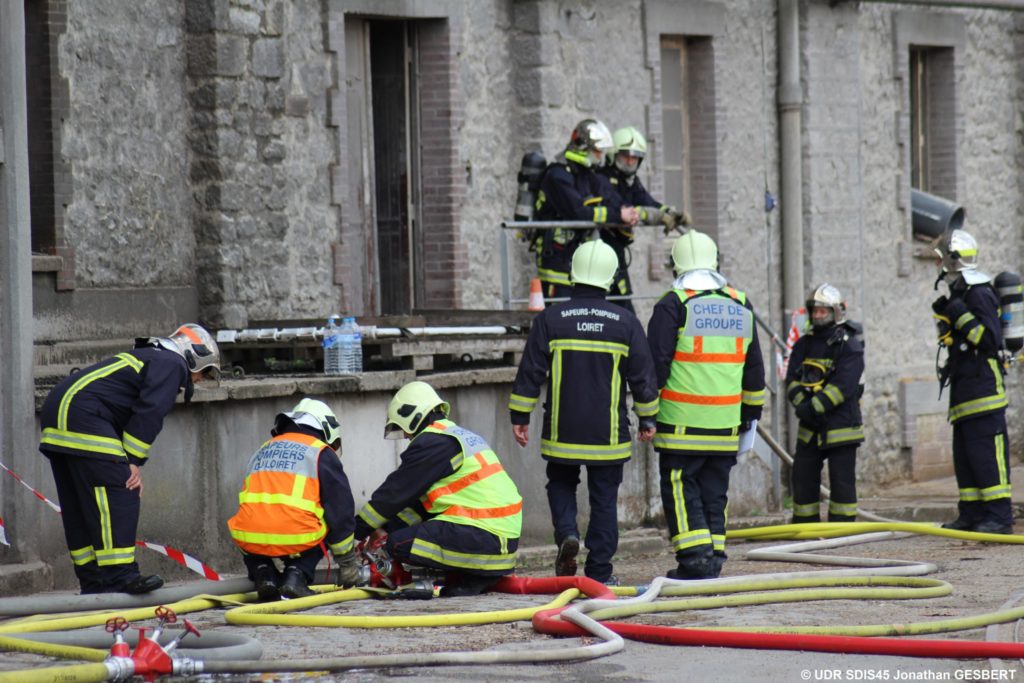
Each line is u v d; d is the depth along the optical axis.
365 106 32.19
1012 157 45.72
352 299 31.88
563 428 21.88
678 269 23.19
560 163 29.31
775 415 35.22
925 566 23.80
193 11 28.30
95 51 26.48
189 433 23.61
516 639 17.73
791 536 29.25
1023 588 22.52
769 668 16.05
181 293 28.16
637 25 35.31
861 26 40.41
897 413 41.59
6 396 22.03
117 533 19.91
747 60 37.97
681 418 22.53
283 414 21.16
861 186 40.28
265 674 15.72
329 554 22.28
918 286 42.44
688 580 21.75
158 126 27.77
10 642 16.44
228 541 24.19
